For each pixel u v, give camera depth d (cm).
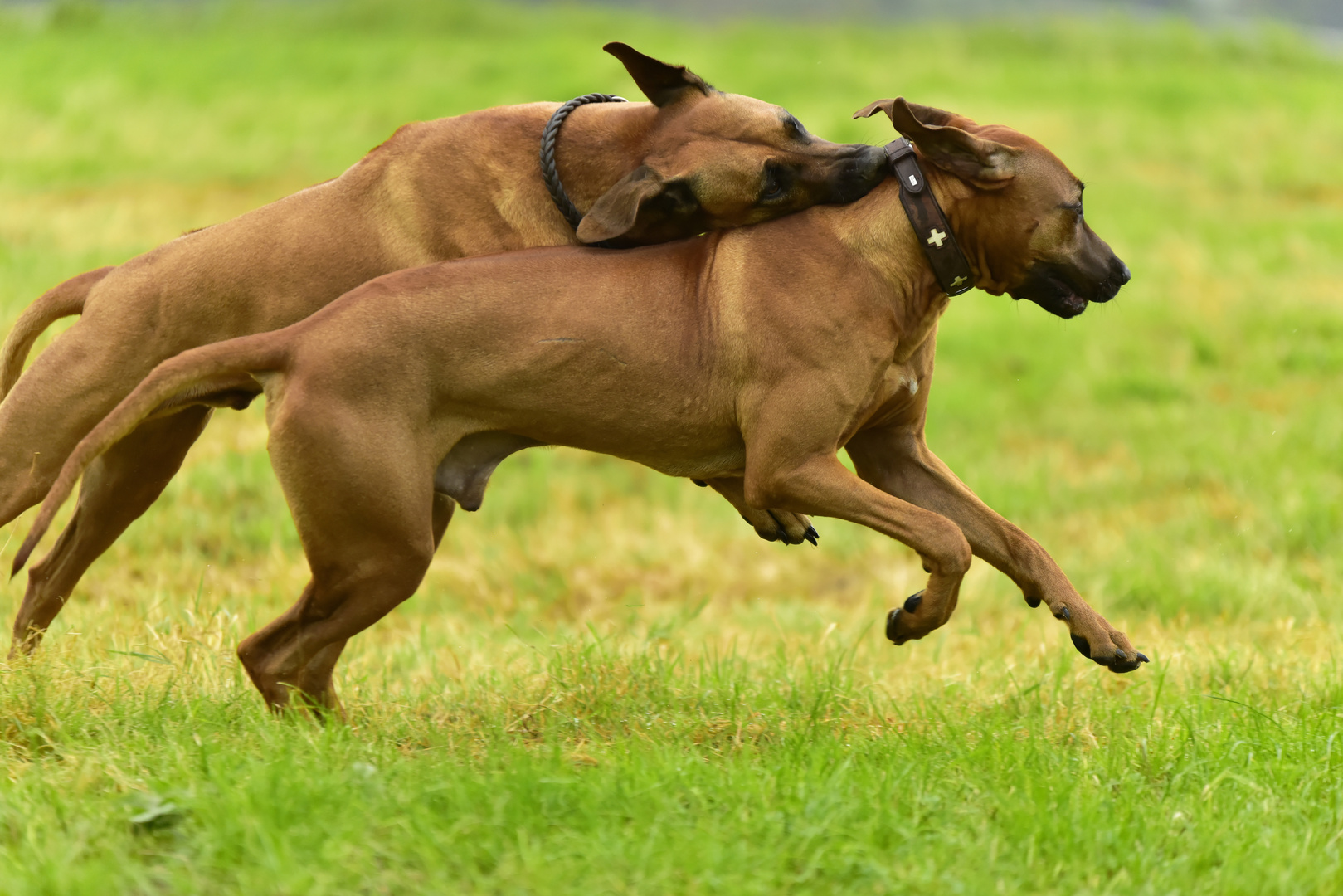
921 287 952
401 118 3647
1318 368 2230
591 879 661
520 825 714
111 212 2659
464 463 937
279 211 954
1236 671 1132
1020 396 2184
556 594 1586
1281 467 1816
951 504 1006
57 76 3872
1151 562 1558
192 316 941
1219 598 1458
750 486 939
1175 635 1304
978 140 922
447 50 4516
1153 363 2305
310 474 867
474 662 1148
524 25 5147
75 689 920
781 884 683
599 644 1070
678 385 925
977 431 2055
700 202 936
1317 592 1461
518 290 905
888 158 948
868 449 1021
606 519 1769
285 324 938
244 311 941
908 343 963
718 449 961
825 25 5441
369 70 4188
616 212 920
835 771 809
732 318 923
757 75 4091
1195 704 991
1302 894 695
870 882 684
